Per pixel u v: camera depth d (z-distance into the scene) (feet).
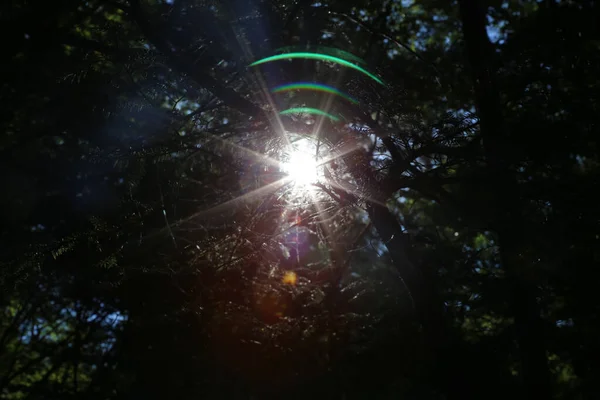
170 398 38.83
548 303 28.40
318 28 31.12
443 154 24.50
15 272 25.21
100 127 26.61
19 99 32.96
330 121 24.80
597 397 30.27
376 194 24.80
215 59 27.89
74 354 49.24
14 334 55.77
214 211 29.81
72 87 27.43
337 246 34.73
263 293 33.04
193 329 35.29
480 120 24.26
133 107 25.39
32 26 30.99
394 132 24.20
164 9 28.89
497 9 37.35
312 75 28.12
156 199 26.23
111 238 24.76
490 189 24.58
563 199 23.90
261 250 29.86
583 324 27.76
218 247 27.96
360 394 37.24
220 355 35.45
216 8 28.09
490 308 30.78
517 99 25.63
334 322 34.40
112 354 47.80
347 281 38.73
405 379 36.91
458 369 27.99
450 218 33.01
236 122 28.50
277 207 28.14
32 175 34.65
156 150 24.38
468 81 27.37
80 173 34.37
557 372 37.19
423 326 28.32
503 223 24.56
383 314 36.94
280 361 35.94
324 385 36.81
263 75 27.81
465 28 31.65
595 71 24.50
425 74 29.78
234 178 31.30
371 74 25.40
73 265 30.86
